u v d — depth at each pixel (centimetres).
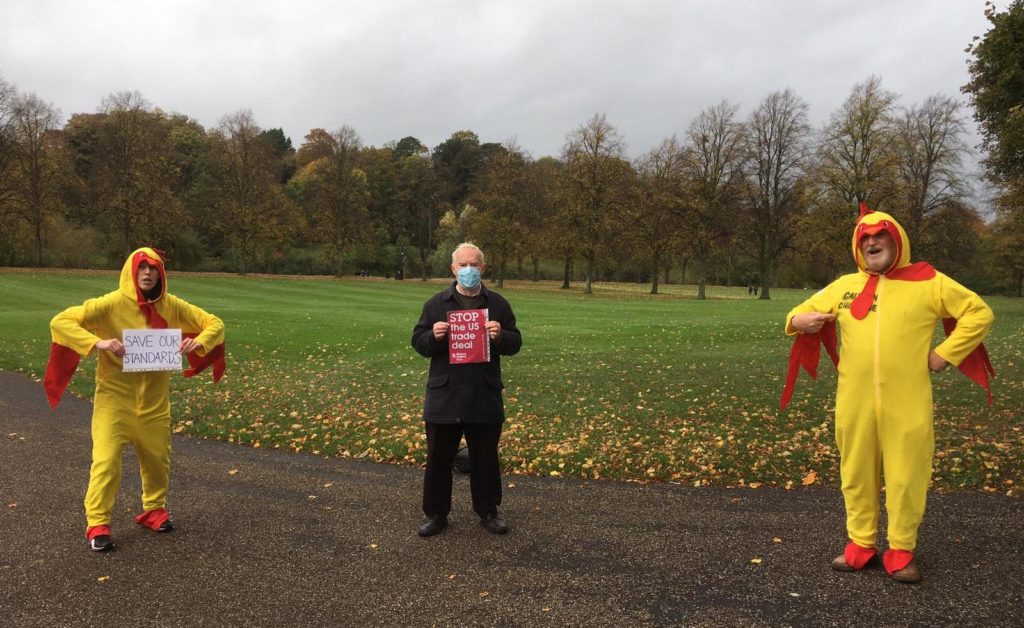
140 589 375
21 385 1162
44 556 423
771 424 816
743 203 4825
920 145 3919
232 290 4169
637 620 335
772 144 4781
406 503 534
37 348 1620
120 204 5144
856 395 395
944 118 3775
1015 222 4088
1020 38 1352
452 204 8825
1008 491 530
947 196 3716
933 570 389
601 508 514
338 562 412
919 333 385
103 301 465
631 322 2505
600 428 808
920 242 3728
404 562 412
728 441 725
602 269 7181
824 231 4028
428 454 467
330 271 7269
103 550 431
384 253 7844
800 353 448
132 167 5278
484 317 451
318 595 367
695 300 4362
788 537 447
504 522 485
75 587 378
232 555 424
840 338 420
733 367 1341
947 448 664
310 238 6981
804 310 434
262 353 1630
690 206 4619
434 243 8050
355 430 810
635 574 391
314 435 787
